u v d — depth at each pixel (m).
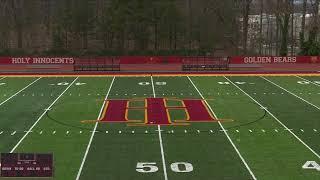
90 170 15.17
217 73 38.88
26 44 57.41
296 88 31.09
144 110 24.00
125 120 21.88
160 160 16.16
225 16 56.19
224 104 25.61
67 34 56.44
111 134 19.45
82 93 29.08
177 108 24.50
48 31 57.84
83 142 18.28
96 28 56.34
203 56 48.75
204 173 14.92
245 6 57.84
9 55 51.72
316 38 55.44
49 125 20.91
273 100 26.83
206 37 54.72
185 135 19.28
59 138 18.83
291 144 18.06
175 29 55.28
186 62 43.31
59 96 28.03
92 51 52.94
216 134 19.45
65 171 15.07
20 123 21.28
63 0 58.25
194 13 55.62
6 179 12.35
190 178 14.48
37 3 59.28
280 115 22.95
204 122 21.48
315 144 18.05
